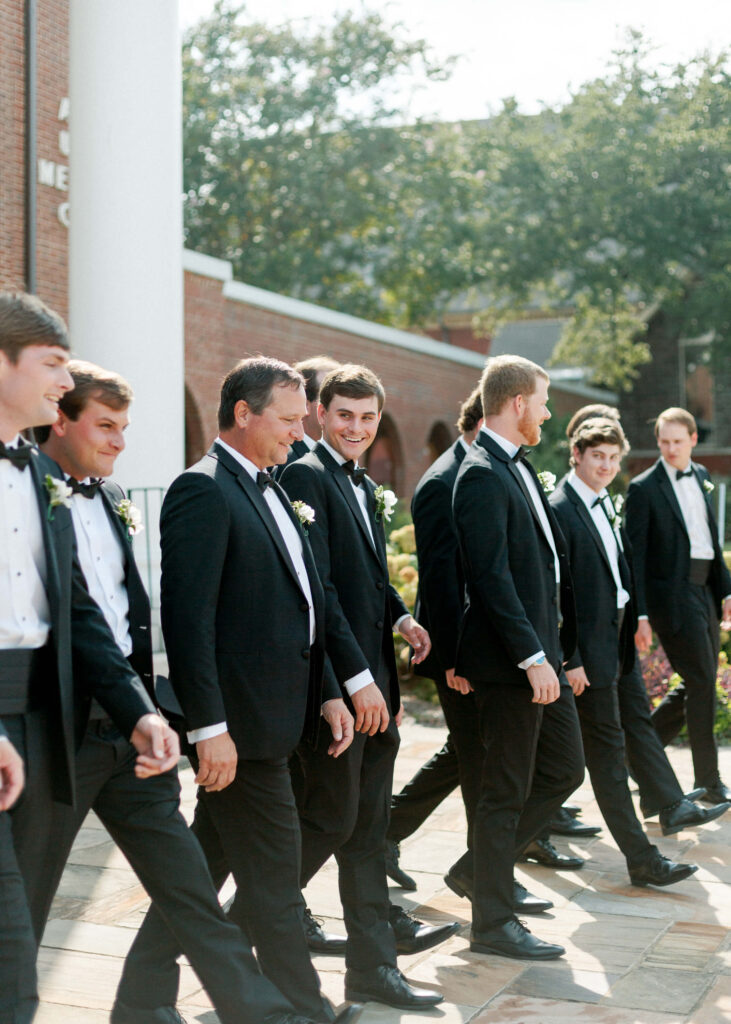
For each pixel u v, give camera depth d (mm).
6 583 2387
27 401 2367
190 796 5793
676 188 24141
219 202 28609
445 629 3926
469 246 26203
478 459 3600
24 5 10828
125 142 8367
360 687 3195
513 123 25000
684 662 5535
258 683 2836
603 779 4336
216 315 16969
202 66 28875
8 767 2221
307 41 28375
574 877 4480
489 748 3613
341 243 30047
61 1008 3180
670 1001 3248
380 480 29375
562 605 3838
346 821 3215
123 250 8375
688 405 32031
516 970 3475
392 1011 3154
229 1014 2604
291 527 3037
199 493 2803
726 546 17469
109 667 2506
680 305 25062
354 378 3418
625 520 5660
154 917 2861
